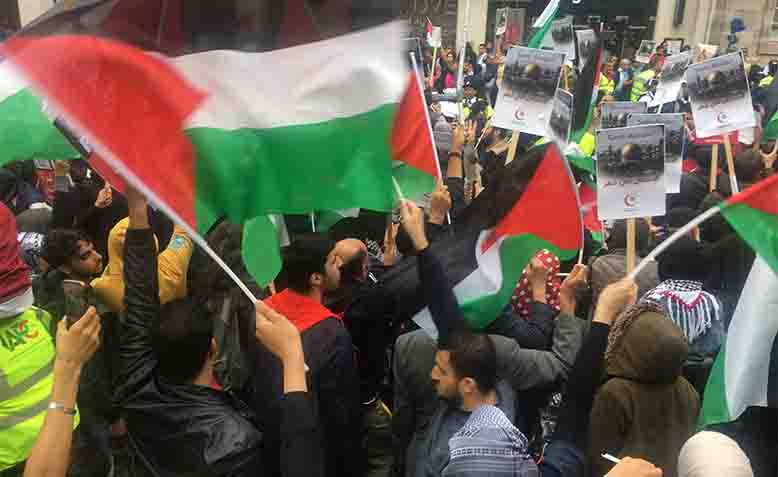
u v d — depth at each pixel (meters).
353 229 4.44
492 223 2.81
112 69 2.06
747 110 4.97
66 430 1.78
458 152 5.52
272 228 3.11
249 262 3.09
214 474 2.10
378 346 3.31
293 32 2.27
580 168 5.40
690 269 3.41
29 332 2.27
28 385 2.19
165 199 2.13
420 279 2.61
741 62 4.93
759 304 2.47
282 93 2.29
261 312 2.07
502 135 7.78
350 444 2.75
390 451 3.35
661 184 3.02
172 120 2.15
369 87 2.33
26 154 2.96
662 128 2.99
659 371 2.38
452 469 2.10
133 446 2.28
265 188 2.33
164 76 2.14
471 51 16.16
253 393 2.64
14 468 2.13
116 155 2.04
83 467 3.04
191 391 2.23
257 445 2.20
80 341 1.85
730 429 2.66
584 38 7.43
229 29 2.20
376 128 2.36
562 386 2.70
